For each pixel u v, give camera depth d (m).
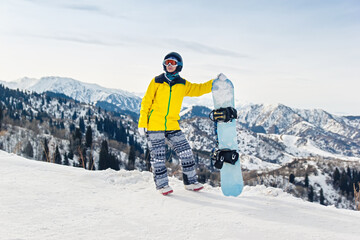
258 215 2.84
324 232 2.43
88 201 3.07
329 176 108.38
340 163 123.50
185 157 3.88
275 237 2.28
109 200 3.19
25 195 3.01
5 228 2.12
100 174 4.26
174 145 3.95
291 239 2.25
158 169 3.65
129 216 2.67
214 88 3.90
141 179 4.30
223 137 3.77
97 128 124.19
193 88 3.97
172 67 3.74
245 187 4.24
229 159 3.64
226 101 3.84
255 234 2.32
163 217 2.68
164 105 3.80
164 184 3.60
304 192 92.56
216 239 2.20
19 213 2.47
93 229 2.27
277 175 102.06
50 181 3.72
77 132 63.59
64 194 3.23
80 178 4.00
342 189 97.12
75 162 56.41
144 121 3.80
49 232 2.13
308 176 106.19
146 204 3.11
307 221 2.71
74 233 2.15
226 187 3.69
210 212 2.88
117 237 2.14
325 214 3.00
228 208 3.05
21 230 2.11
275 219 2.73
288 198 3.71
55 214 2.55
